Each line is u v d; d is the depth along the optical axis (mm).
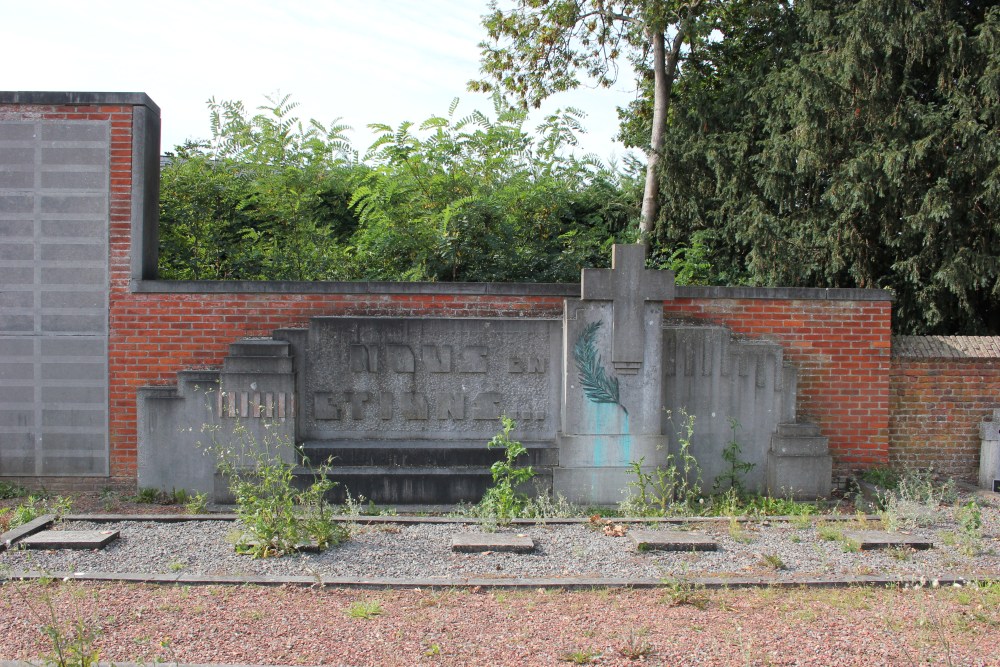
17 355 10008
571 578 6367
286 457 9484
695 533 7566
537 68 16953
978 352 10766
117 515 8016
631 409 9656
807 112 13070
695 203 15922
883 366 10500
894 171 12391
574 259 13859
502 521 7938
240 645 5078
